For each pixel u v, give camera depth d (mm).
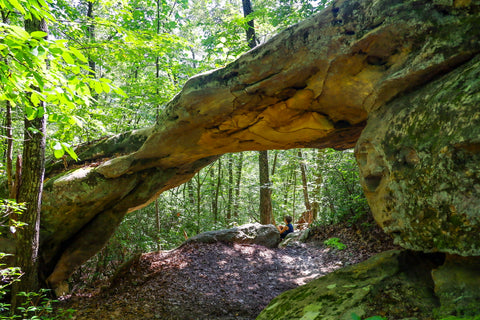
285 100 4117
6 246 5340
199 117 4750
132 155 5863
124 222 7730
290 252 8406
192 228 11492
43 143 4844
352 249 7000
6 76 2338
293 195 18031
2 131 6453
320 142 5383
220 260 7453
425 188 2379
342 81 3543
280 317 2816
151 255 7652
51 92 2451
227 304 5336
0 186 5984
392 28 2936
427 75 2799
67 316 4852
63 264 5801
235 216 16812
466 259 2287
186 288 5824
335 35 3281
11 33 1923
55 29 5316
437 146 2277
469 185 2055
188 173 7074
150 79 9703
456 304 2074
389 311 2279
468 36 2551
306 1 9141
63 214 5730
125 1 6629
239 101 4258
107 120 8266
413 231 2553
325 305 2629
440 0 2688
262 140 5273
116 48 5895
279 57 3666
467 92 2207
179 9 13562
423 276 2625
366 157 3219
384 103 3207
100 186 5844
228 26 9352
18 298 4648
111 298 5441
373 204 3131
